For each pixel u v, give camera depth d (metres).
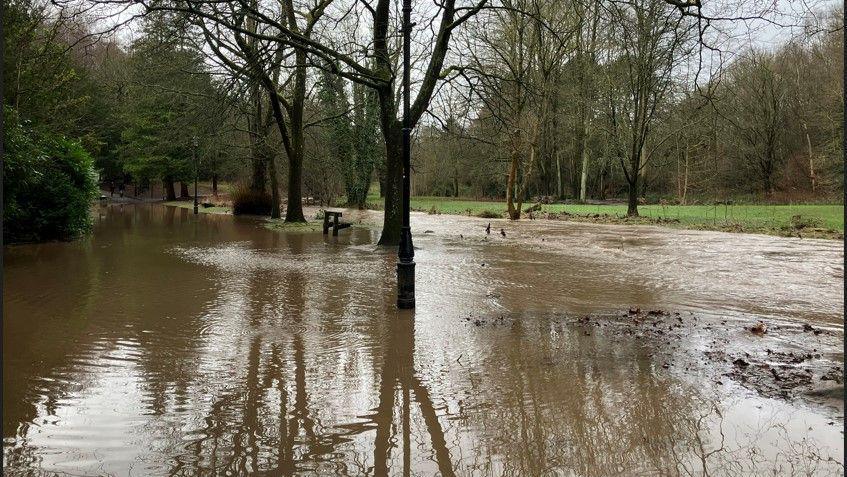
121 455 3.74
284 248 16.45
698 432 4.12
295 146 24.48
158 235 20.02
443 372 5.48
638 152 30.33
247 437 4.04
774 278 11.20
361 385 5.11
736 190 45.78
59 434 4.04
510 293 9.61
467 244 17.98
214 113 17.53
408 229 8.36
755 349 6.26
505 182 50.75
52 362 5.66
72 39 19.58
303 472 3.55
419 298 9.16
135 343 6.36
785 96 39.78
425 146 51.12
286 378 5.28
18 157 13.47
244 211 32.69
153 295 9.16
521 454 3.81
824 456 3.71
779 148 43.84
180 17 12.74
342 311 8.15
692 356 5.98
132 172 45.03
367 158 35.78
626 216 30.08
